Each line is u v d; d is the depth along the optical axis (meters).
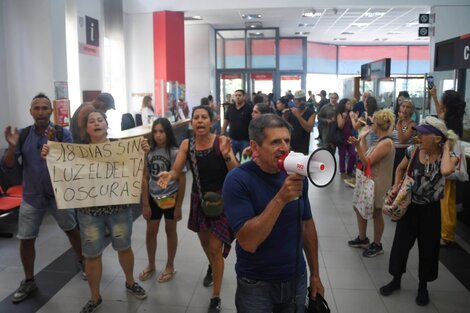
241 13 11.62
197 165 2.99
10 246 4.23
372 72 9.31
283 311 1.86
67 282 3.47
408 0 10.40
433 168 2.95
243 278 1.79
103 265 3.79
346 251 4.16
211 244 2.97
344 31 15.49
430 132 2.90
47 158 2.85
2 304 3.12
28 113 6.86
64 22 7.12
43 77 6.79
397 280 3.29
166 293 3.29
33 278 3.31
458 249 4.21
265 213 1.54
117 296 3.23
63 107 6.38
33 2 6.70
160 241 4.40
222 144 2.96
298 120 5.73
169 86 10.30
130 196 2.91
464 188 4.84
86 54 8.24
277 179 1.76
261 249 1.74
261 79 15.43
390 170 3.87
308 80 19.02
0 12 6.73
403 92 6.67
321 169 1.38
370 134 5.70
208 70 13.74
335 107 7.84
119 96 10.59
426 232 3.05
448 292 3.32
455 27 10.32
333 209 5.66
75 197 2.85
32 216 3.20
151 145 3.43
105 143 2.91
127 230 3.03
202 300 3.19
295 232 1.78
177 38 10.99
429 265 3.07
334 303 3.15
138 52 10.80
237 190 1.71
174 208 3.43
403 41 18.58
